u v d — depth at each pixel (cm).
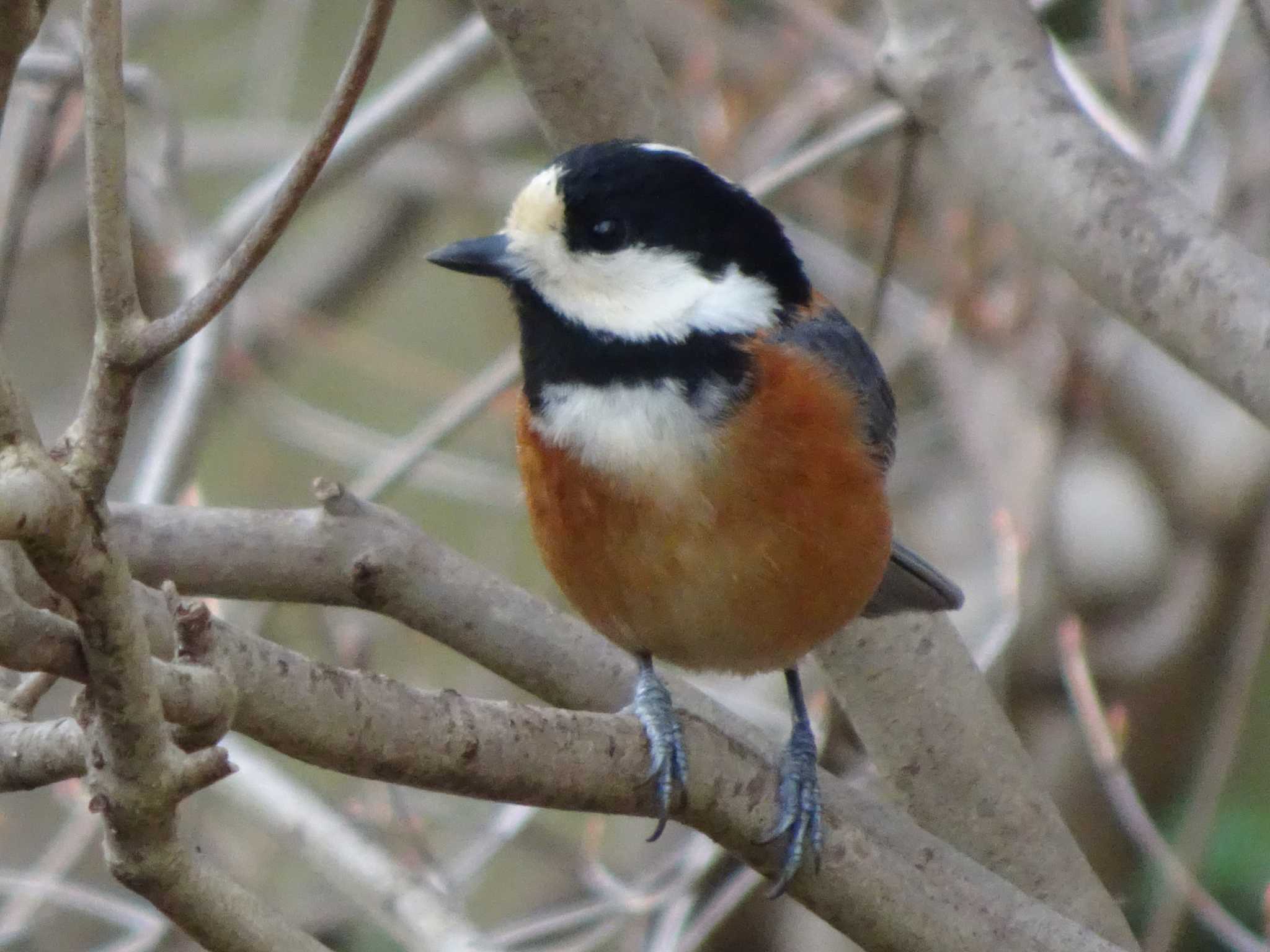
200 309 446
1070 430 1354
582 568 758
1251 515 1287
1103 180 802
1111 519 1359
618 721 636
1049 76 835
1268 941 1045
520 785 597
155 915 1018
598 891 1120
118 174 441
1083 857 900
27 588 548
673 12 1473
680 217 750
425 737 568
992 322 1298
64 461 471
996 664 1220
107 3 440
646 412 736
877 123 1067
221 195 1759
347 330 1583
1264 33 1050
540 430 755
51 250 1588
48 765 516
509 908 1332
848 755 1105
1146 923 1246
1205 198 1332
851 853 683
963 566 1409
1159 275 781
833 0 1418
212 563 709
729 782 663
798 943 1280
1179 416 1328
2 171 1155
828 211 1388
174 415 991
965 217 1284
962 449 1370
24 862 1340
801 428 730
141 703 466
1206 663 1316
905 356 1402
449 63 1220
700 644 773
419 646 1380
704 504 730
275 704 538
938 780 887
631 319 745
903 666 882
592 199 749
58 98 1011
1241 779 1291
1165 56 1324
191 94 1817
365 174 1514
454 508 1600
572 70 839
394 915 942
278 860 1282
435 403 1683
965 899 696
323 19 1798
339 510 727
